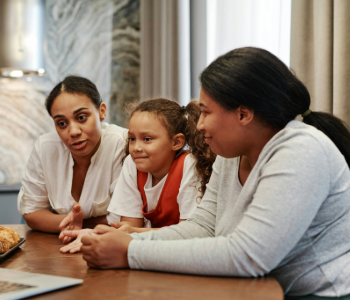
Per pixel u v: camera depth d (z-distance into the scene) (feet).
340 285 2.47
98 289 2.10
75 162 4.79
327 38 5.08
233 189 3.00
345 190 2.55
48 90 8.57
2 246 2.93
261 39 6.59
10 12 6.88
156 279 2.28
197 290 2.08
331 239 2.55
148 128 3.77
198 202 3.79
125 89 9.10
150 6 8.62
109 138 4.80
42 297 1.97
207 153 3.79
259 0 6.60
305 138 2.45
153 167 3.84
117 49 9.05
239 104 2.58
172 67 7.97
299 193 2.30
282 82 2.63
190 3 8.25
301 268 2.51
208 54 7.78
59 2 8.66
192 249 2.37
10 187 7.96
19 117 8.39
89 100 4.22
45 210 4.64
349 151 2.91
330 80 5.10
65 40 8.71
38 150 4.73
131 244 2.52
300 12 5.42
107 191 4.76
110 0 8.98
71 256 3.01
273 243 2.26
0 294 1.90
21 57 6.96
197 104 4.03
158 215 4.04
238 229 2.36
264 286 2.14
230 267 2.29
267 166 2.47
